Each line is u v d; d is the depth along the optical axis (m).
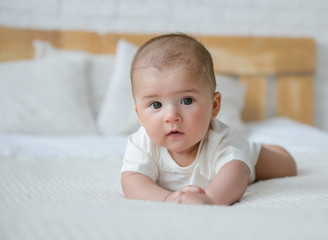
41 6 2.39
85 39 2.37
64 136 1.91
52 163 1.31
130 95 2.08
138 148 0.96
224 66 2.48
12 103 1.95
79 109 2.03
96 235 0.50
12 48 2.29
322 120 2.65
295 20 2.62
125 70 2.14
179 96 0.86
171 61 0.87
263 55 2.51
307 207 0.71
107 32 2.40
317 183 1.03
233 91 2.24
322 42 2.65
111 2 2.46
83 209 0.61
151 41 0.94
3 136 1.77
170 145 0.88
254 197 0.87
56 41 2.35
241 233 0.51
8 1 2.36
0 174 1.11
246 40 2.50
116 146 1.66
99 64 2.26
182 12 2.53
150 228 0.52
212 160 0.94
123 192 0.94
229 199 0.82
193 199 0.76
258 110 2.51
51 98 2.01
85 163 1.32
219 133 0.95
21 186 0.98
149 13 2.50
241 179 0.86
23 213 0.58
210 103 0.91
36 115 1.95
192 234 0.50
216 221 0.55
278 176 1.19
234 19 2.57
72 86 2.07
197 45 0.93
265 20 2.60
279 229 0.52
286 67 2.53
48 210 0.61
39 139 1.77
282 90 2.55
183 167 0.95
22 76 2.05
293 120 2.55
